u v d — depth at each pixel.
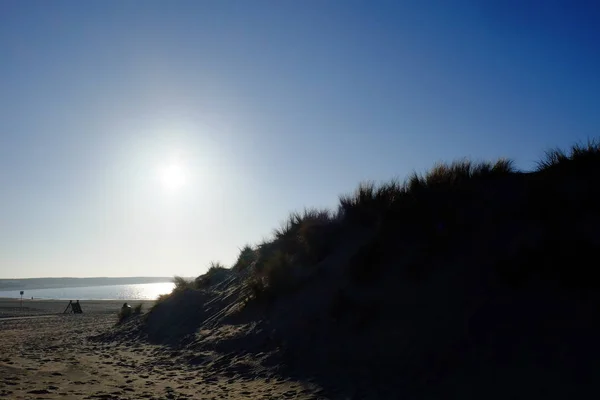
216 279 22.86
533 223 9.70
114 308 60.00
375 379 8.42
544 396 6.37
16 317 44.28
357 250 12.79
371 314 10.31
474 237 10.43
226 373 10.99
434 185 12.31
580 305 7.53
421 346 8.69
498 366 7.29
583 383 6.27
